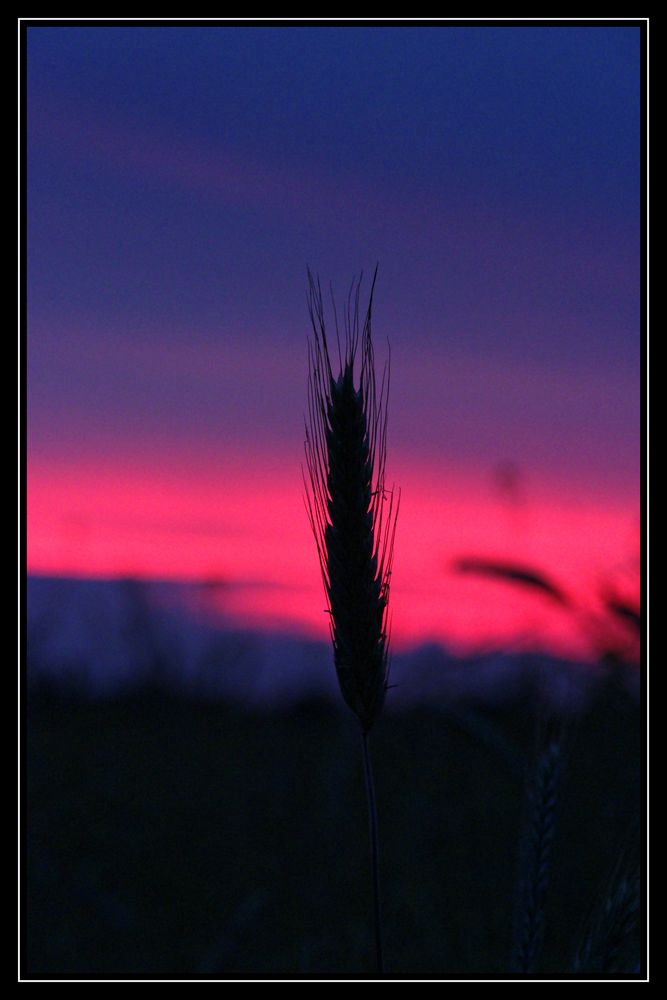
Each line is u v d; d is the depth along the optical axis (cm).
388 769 562
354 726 507
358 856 438
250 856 438
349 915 379
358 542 194
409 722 634
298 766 570
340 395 207
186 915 376
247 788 534
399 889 400
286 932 365
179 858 431
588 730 484
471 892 396
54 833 465
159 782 543
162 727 658
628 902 225
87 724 664
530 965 236
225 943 338
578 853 416
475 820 470
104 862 427
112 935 358
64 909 383
